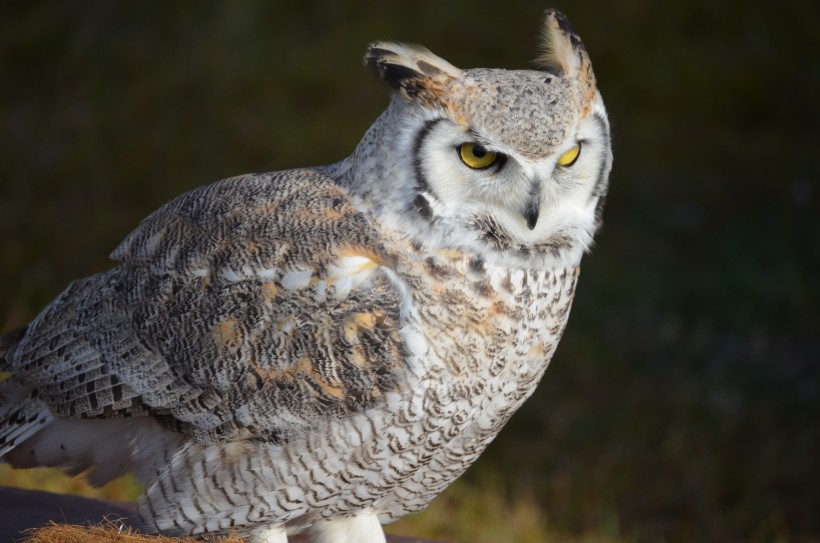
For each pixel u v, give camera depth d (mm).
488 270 7516
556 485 14805
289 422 7551
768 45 24156
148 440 8055
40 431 8391
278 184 8125
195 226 8078
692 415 16594
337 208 7742
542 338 7824
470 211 7473
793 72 23797
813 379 17453
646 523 14461
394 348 7445
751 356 18016
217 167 20141
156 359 7844
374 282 7520
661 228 20641
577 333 18250
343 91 21844
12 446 8320
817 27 24547
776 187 21625
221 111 21328
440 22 22766
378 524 8242
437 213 7469
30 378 8297
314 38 22922
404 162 7520
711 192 21406
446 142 7402
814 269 19859
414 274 7500
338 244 7605
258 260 7695
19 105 21703
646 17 24125
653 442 16016
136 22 23172
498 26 22859
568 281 7906
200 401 7715
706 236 20516
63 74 22266
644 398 16875
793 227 20766
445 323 7461
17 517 8641
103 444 8266
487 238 7488
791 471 15508
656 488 15055
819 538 14445
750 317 18812
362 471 7652
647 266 19797
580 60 7695
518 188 7387
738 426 16375
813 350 18109
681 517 14625
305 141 20703
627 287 19266
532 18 23109
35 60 22578
